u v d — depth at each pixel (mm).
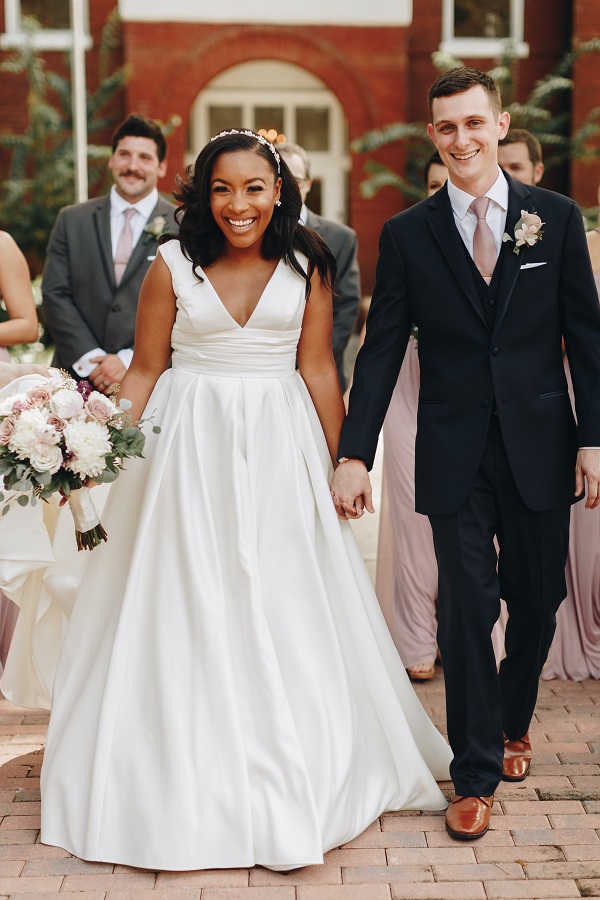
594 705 4238
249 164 3117
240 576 3098
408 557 4535
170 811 2928
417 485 3311
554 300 3223
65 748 3133
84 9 14656
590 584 4512
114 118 14750
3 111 14602
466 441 3221
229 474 3186
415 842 3102
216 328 3246
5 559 3449
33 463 2996
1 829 3199
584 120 14336
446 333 3250
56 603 3654
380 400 3350
